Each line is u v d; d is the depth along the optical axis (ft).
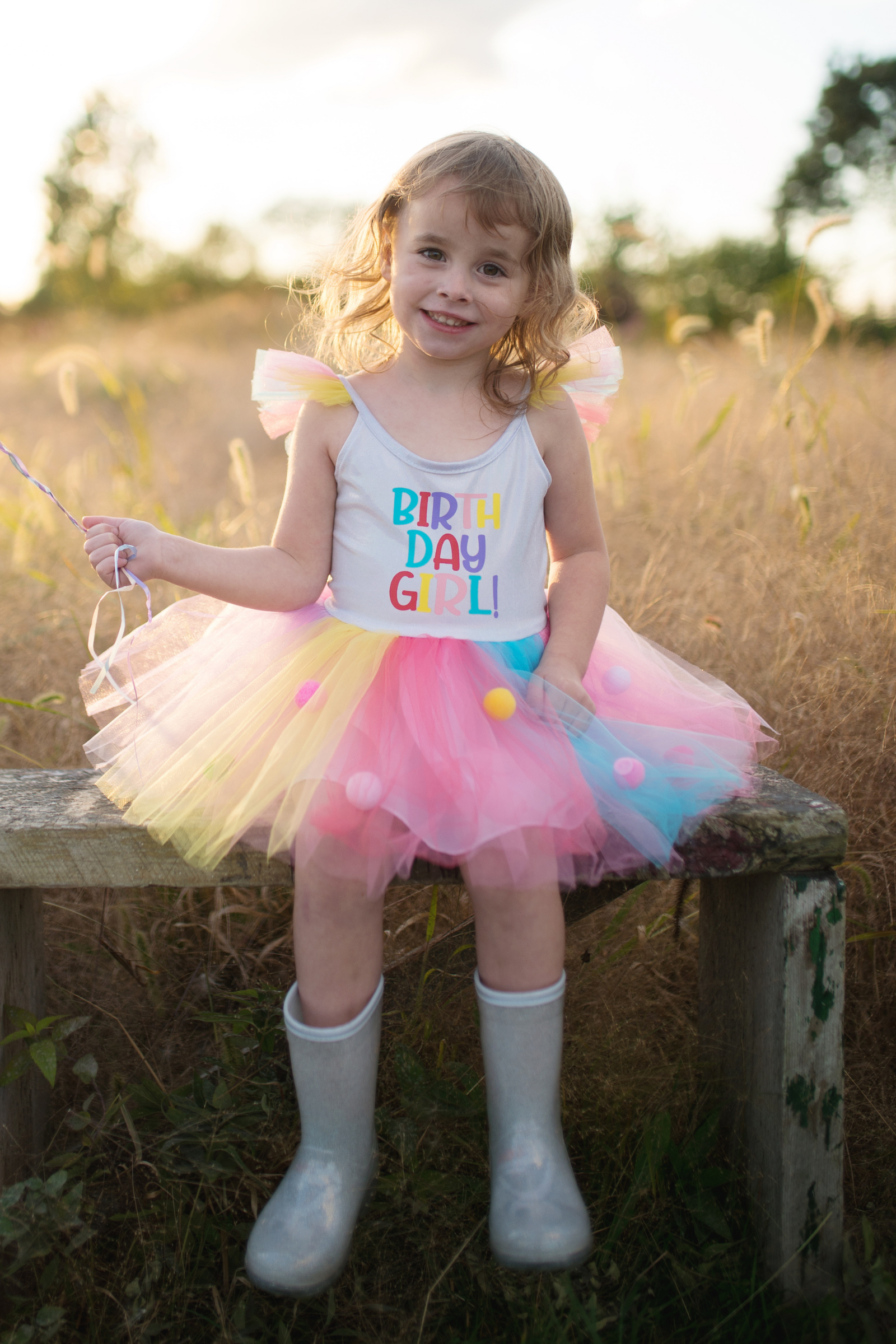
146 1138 5.09
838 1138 4.56
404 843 4.32
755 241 43.16
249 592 4.90
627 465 12.40
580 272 6.78
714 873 4.48
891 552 8.69
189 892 6.55
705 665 7.75
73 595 10.09
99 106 58.08
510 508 5.03
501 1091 4.38
